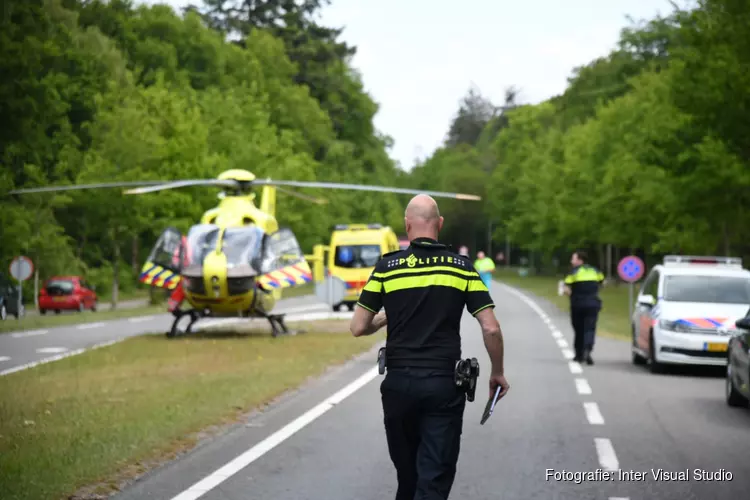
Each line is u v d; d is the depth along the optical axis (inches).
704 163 1453.0
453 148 7800.2
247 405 639.8
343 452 486.9
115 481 414.0
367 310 288.0
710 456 482.9
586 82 4146.2
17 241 2018.9
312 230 3319.4
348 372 863.7
